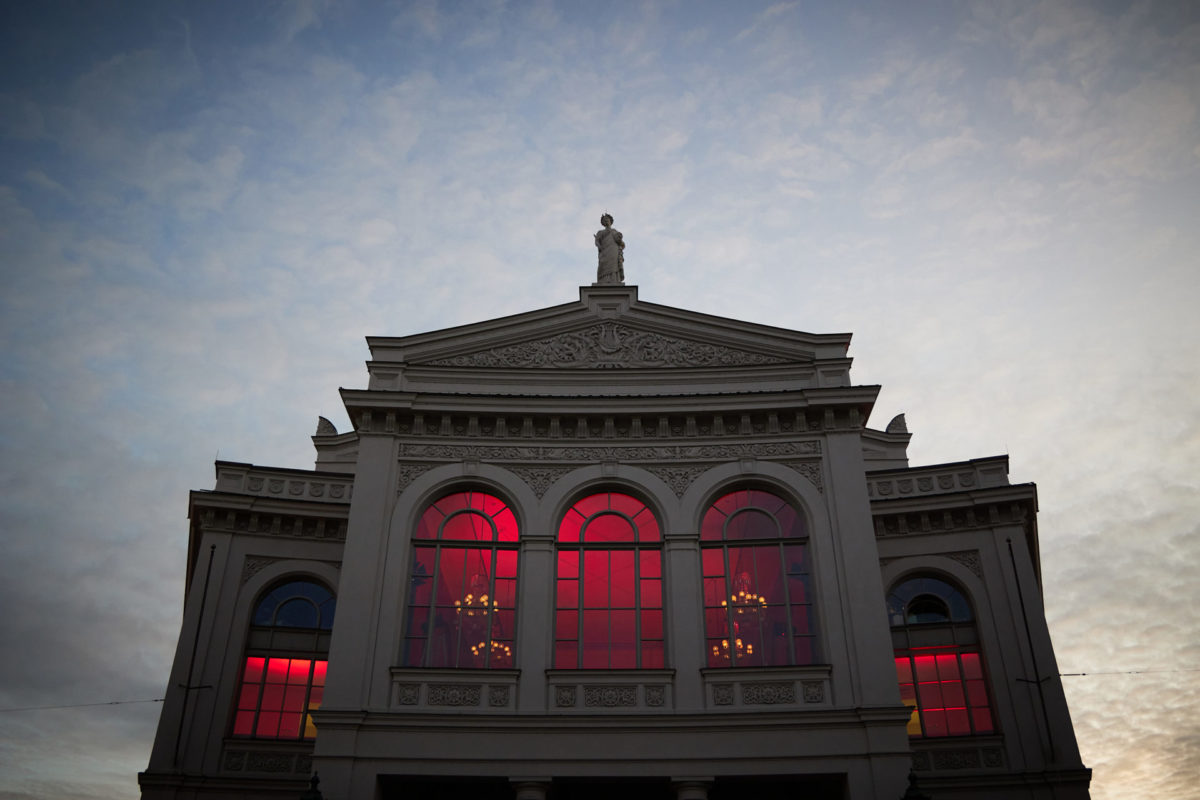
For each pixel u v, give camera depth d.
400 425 25.41
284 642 27.94
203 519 28.59
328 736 21.31
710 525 24.66
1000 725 25.97
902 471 29.41
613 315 27.28
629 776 21.34
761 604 23.66
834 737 21.58
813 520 24.27
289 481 29.48
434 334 26.72
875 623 22.81
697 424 25.55
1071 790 24.75
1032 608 26.95
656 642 23.25
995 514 28.25
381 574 23.47
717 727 21.73
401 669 22.25
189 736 25.94
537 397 25.34
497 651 23.11
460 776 21.27
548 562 23.84
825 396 25.34
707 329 27.06
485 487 24.84
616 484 24.92
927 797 20.36
